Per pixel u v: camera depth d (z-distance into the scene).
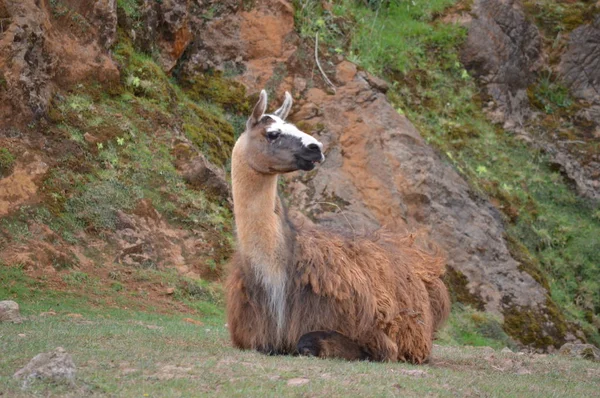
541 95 85.56
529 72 85.31
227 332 36.56
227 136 62.31
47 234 46.34
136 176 52.75
